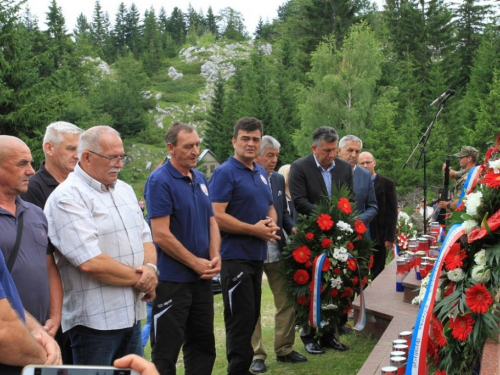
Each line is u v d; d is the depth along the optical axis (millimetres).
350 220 5801
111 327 3666
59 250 3604
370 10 72500
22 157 3297
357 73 40844
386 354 4727
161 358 4336
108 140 3746
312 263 5617
